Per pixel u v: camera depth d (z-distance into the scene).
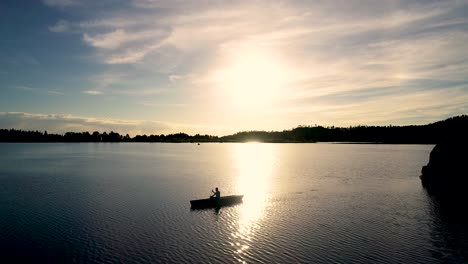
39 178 73.12
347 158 136.25
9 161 121.38
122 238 31.42
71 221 37.16
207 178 74.00
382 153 169.12
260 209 43.41
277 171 88.56
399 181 67.19
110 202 47.22
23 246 29.25
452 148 58.06
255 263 25.75
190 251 28.20
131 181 68.62
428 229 34.19
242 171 89.12
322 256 27.12
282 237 31.88
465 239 30.98
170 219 38.34
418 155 149.62
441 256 27.03
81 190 57.19
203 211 42.12
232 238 31.61
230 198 47.28
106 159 136.50
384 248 28.86
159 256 27.09
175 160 133.12
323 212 41.69
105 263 25.70
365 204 46.09
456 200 48.25
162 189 58.66
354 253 27.75
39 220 37.47
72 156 155.88
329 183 65.56
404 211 41.84
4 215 39.62
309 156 155.25
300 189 58.66
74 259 26.47
